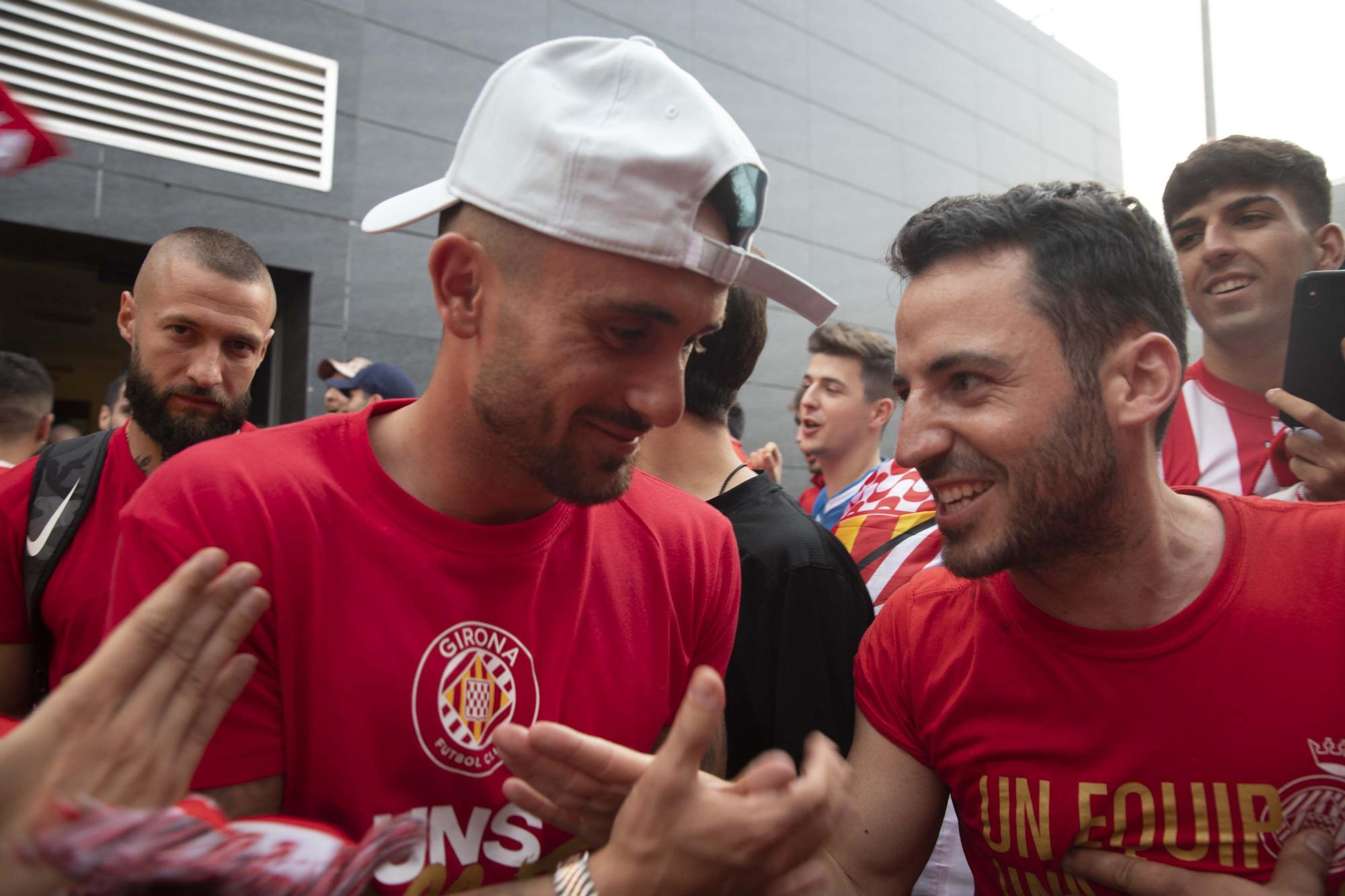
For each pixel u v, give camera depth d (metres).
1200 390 1.77
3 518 1.46
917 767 1.14
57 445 1.58
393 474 0.92
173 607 0.64
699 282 0.78
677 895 0.70
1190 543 1.00
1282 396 1.28
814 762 0.74
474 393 0.83
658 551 1.03
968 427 0.95
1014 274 0.94
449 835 0.84
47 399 2.64
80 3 4.52
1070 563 0.96
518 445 0.81
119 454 1.55
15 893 0.55
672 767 0.69
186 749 0.65
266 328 1.74
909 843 1.13
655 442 1.54
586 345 0.77
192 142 4.83
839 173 8.23
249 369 1.68
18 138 1.18
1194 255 1.69
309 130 5.21
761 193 0.83
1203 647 0.94
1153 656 0.95
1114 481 0.93
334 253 5.25
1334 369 1.28
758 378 7.36
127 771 0.61
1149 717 0.95
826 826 0.73
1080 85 11.09
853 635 1.36
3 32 4.34
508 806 0.87
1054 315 0.93
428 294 5.55
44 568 1.42
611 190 0.74
